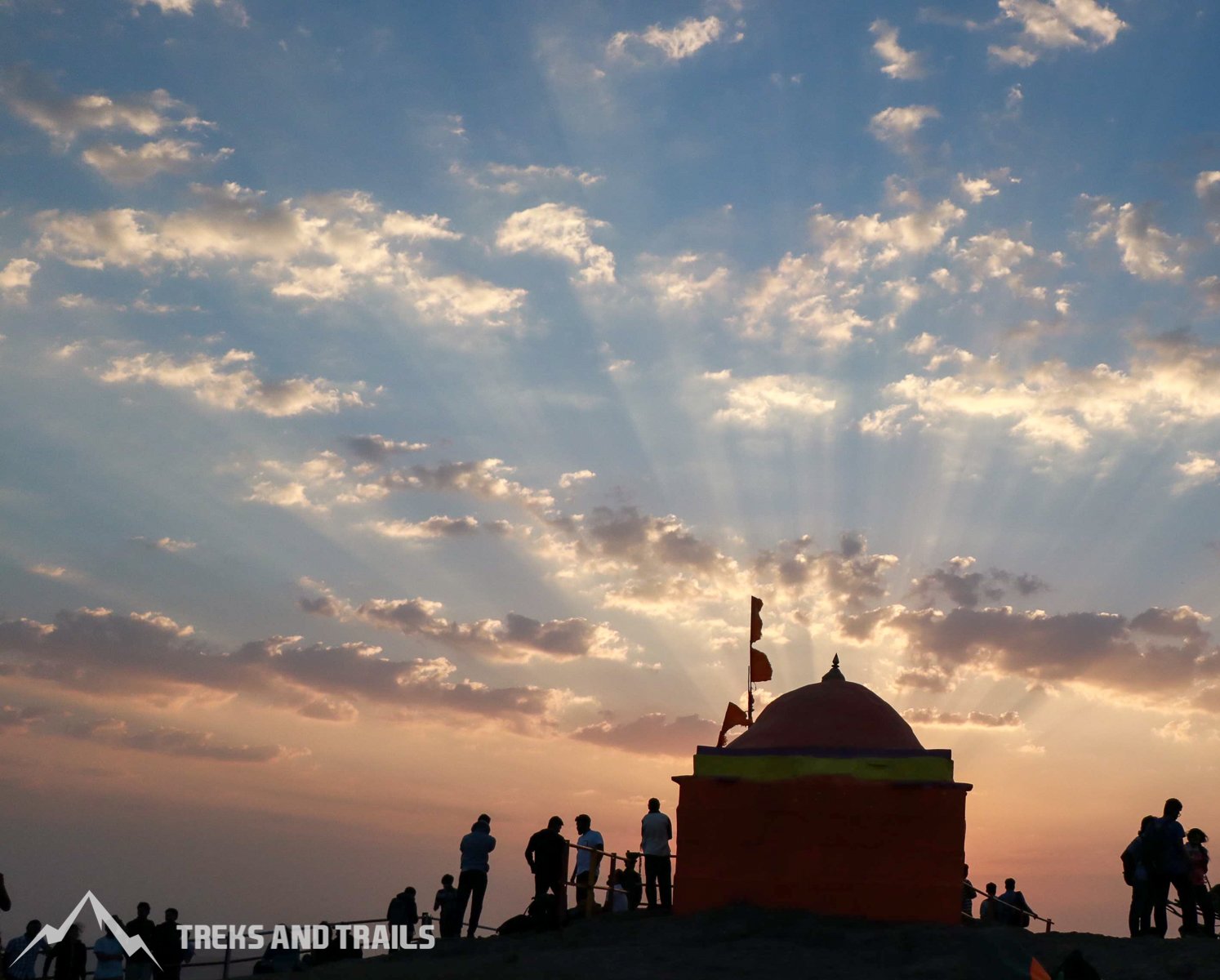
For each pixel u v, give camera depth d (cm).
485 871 2109
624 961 1534
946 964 1483
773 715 1947
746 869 1788
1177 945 1662
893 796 1773
